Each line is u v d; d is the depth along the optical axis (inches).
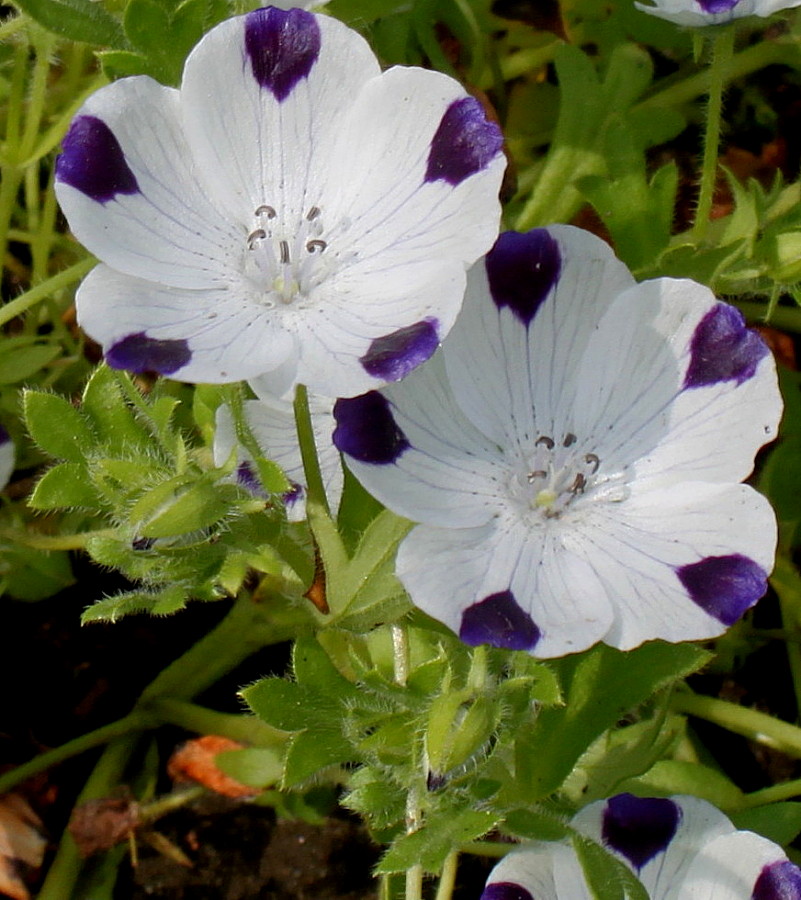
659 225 9.4
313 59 8.1
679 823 8.3
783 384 10.4
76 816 9.8
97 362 11.0
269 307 8.0
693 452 8.1
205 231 8.2
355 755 8.2
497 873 8.1
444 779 7.8
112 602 8.0
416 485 7.9
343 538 8.7
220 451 8.5
